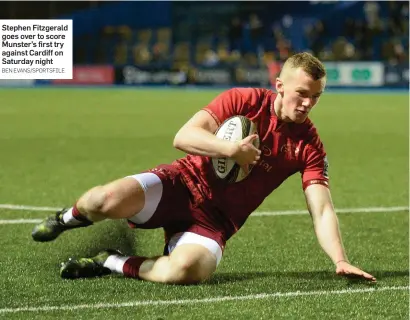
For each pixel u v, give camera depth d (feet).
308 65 21.81
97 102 112.78
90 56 155.33
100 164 52.65
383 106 110.11
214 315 19.43
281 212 35.63
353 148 64.08
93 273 22.75
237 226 23.30
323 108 106.83
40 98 118.83
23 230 30.53
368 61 146.00
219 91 136.56
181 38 160.04
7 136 69.92
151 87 147.95
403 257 27.14
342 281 23.13
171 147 63.00
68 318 19.03
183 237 22.58
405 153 60.95
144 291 21.29
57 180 45.06
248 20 159.33
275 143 22.85
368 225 33.14
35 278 22.71
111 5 157.89
